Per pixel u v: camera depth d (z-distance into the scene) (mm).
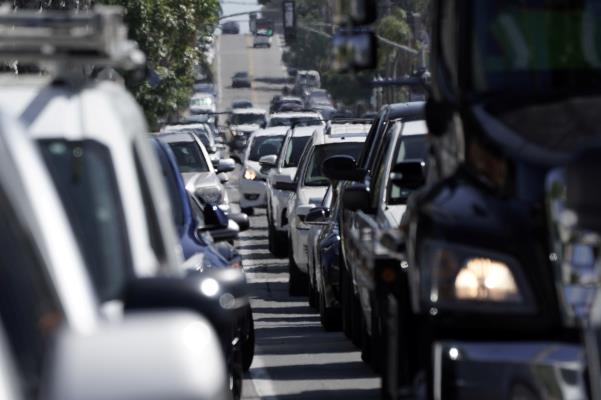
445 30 22359
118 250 15906
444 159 21672
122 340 8086
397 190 33750
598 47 21828
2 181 10203
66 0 79875
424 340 18984
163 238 17750
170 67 125875
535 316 18297
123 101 17297
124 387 7992
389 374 20922
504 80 21672
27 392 9625
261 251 82875
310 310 54062
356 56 22859
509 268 18500
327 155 63469
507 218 18734
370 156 42312
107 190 15930
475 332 18609
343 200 38844
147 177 17750
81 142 15875
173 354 8086
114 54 14508
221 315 14430
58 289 9750
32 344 10258
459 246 18719
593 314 17969
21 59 14633
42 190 10141
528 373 17969
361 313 36938
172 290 13961
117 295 15742
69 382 7926
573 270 17984
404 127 35281
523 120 20078
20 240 10172
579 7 21969
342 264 40594
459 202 19469
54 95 15961
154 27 118062
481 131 20094
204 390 8078
